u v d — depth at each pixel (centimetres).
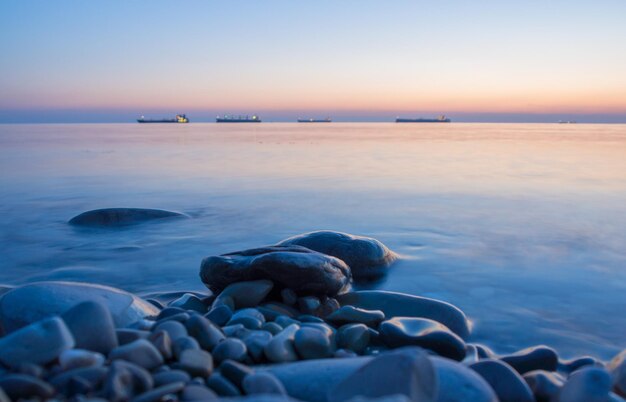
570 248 635
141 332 249
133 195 1095
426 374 189
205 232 735
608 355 338
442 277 518
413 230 739
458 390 208
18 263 578
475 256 597
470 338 367
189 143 3297
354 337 312
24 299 303
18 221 819
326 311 389
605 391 227
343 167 1688
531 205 952
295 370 232
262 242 676
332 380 223
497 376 247
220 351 258
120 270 550
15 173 1512
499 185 1238
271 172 1530
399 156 2191
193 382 210
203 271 431
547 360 289
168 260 591
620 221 804
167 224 788
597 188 1182
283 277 402
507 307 430
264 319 341
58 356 216
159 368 222
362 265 528
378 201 999
